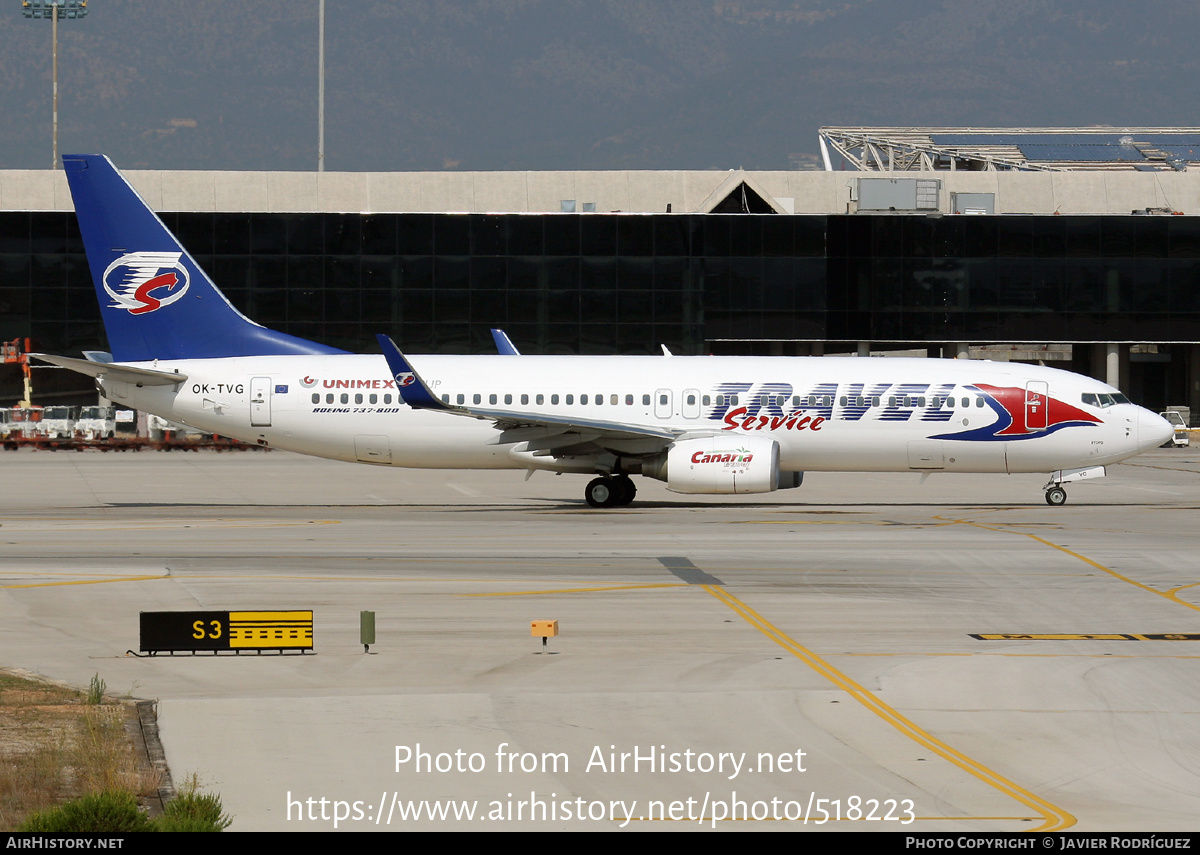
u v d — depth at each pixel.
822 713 66.75
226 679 73.69
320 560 119.62
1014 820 51.53
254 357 177.12
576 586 105.44
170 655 80.06
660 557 121.75
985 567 116.44
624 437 166.62
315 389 173.62
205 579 108.56
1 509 169.50
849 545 130.25
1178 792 55.28
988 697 70.31
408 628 88.25
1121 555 124.25
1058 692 71.50
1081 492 199.88
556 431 165.62
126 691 70.81
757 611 95.00
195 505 176.50
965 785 55.69
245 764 57.72
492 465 175.12
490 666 77.06
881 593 102.94
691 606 96.88
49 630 87.75
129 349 178.25
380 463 176.50
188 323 178.00
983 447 168.50
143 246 177.12
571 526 147.38
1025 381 169.25
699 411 170.38
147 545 130.12
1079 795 54.75
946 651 81.75
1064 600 100.44
